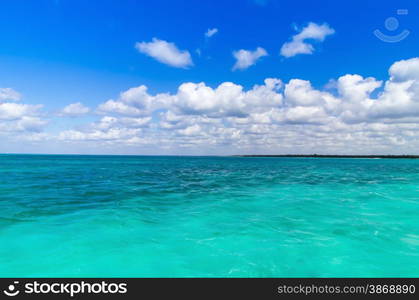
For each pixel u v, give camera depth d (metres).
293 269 6.34
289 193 17.42
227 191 18.34
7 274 6.07
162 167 52.50
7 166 46.34
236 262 6.69
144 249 7.39
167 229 9.14
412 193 17.55
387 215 11.26
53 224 9.43
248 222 10.09
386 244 7.80
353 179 28.22
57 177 26.91
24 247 7.37
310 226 9.56
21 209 11.58
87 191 17.39
